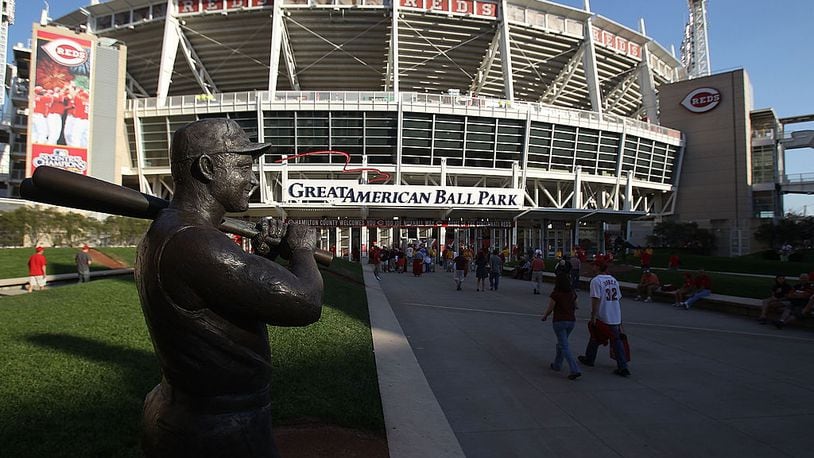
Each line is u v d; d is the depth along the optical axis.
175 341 1.44
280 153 36.97
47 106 32.41
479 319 11.17
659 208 53.44
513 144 39.28
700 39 72.44
